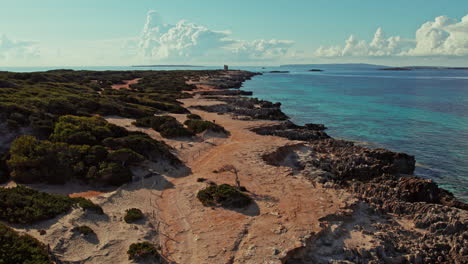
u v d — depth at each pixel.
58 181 25.80
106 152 29.67
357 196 27.48
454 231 22.16
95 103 53.03
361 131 62.62
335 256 18.92
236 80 189.88
